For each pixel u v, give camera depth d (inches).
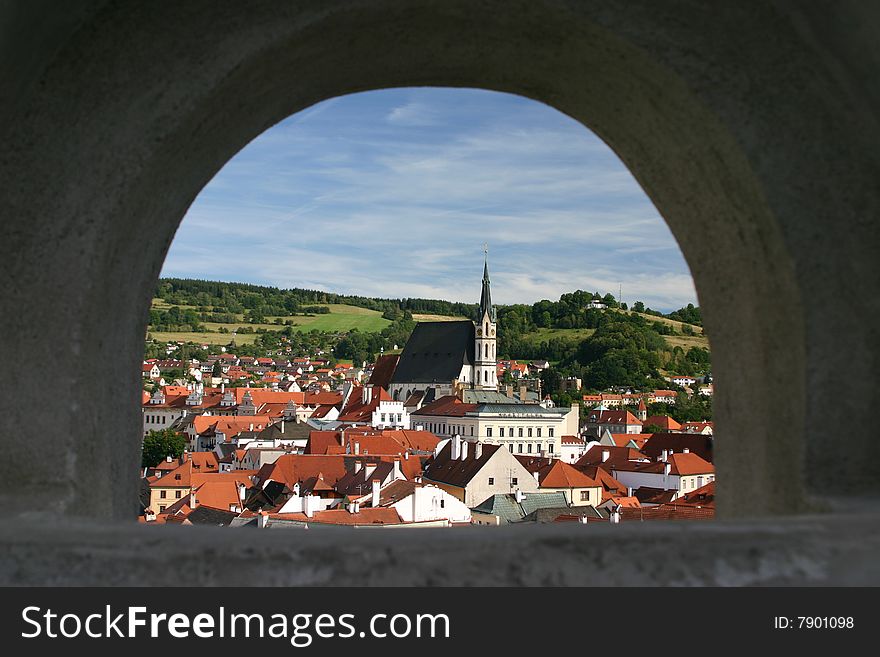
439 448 2610.7
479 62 170.9
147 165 139.6
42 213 137.3
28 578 109.6
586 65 159.0
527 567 110.9
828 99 143.5
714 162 155.2
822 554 113.5
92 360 142.5
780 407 150.5
